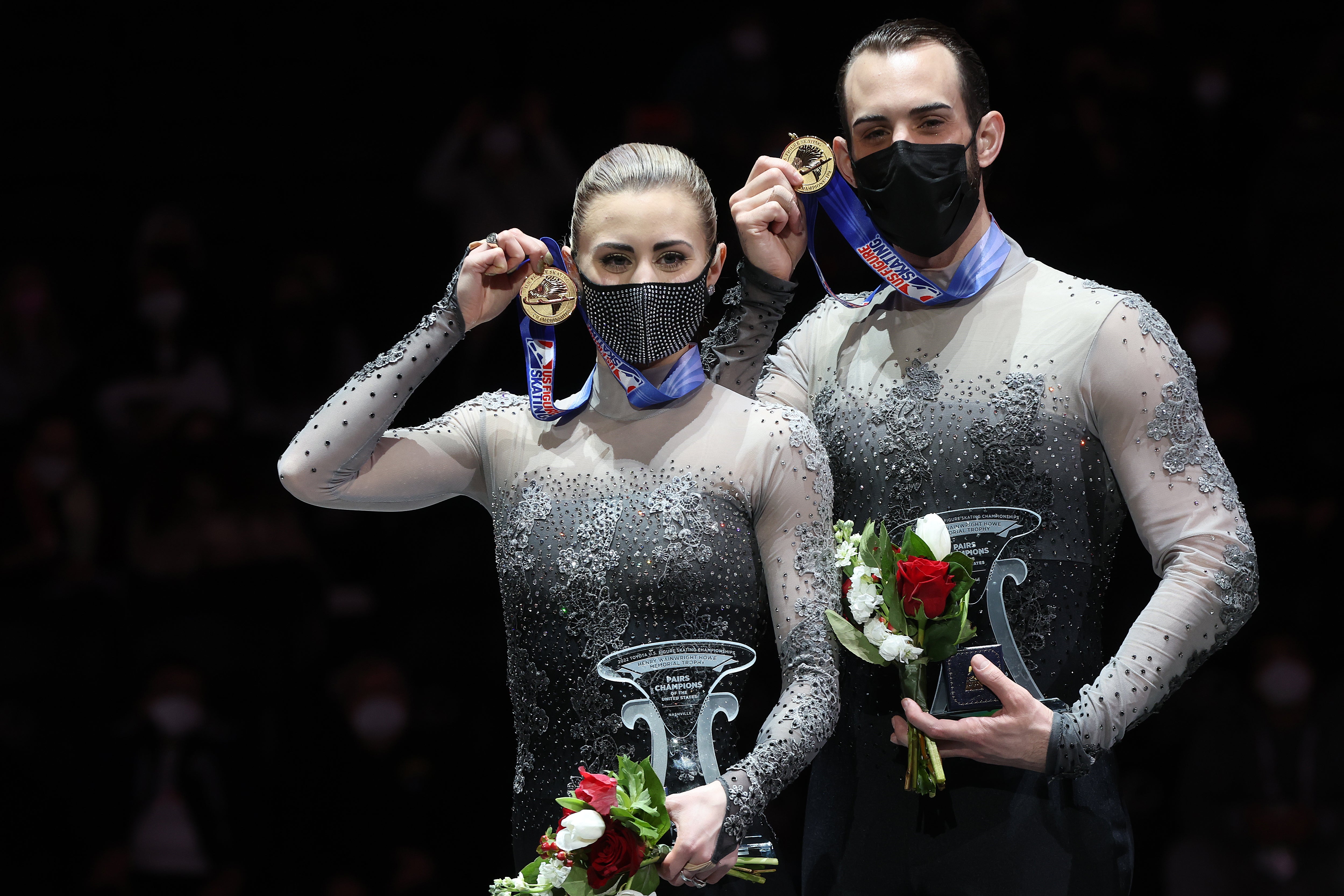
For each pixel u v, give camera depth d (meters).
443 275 18.91
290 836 14.25
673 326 7.02
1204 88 17.70
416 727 14.52
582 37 20.48
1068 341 7.72
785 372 8.65
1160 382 7.57
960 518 7.77
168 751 14.66
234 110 20.64
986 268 7.98
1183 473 7.53
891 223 7.82
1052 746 7.19
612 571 6.98
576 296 7.32
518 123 18.84
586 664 6.97
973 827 7.75
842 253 16.31
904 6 19.59
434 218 19.06
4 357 18.20
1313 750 13.62
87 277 19.58
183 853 14.34
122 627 15.59
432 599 15.75
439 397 17.31
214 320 18.44
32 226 19.80
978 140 7.85
